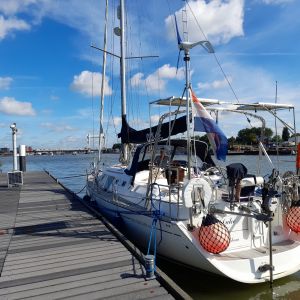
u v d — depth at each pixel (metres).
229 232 5.50
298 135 6.86
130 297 4.36
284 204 6.23
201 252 5.38
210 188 5.65
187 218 5.76
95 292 4.51
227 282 5.81
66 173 32.69
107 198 8.78
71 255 5.90
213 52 5.70
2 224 8.34
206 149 8.21
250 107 7.09
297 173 6.55
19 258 5.80
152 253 6.75
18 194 13.30
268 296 5.52
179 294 4.31
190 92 5.71
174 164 8.08
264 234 6.03
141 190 7.54
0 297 4.40
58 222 8.35
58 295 4.44
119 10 11.95
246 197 6.04
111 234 7.18
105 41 13.09
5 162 70.38
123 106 11.88
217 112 6.84
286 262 5.69
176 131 6.32
